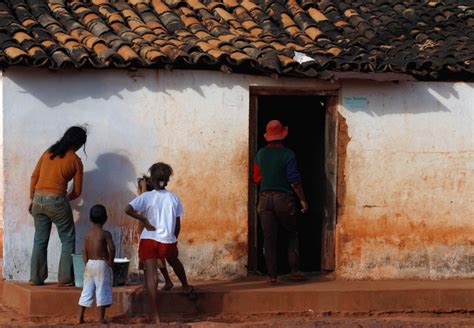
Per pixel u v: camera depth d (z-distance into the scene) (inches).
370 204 457.4
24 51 410.0
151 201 396.8
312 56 439.5
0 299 423.5
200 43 440.5
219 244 444.1
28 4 463.8
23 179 424.5
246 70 442.3
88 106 430.9
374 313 425.7
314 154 494.0
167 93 438.0
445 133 462.0
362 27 482.9
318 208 486.9
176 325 381.1
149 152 437.1
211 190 442.9
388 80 454.9
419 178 460.4
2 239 423.5
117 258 434.0
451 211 462.6
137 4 481.4
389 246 457.7
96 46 428.5
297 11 491.8
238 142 444.8
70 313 401.7
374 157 457.4
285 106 525.3
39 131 425.7
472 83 463.2
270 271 434.9
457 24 500.4
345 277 454.9
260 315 415.5
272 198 432.5
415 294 430.3
